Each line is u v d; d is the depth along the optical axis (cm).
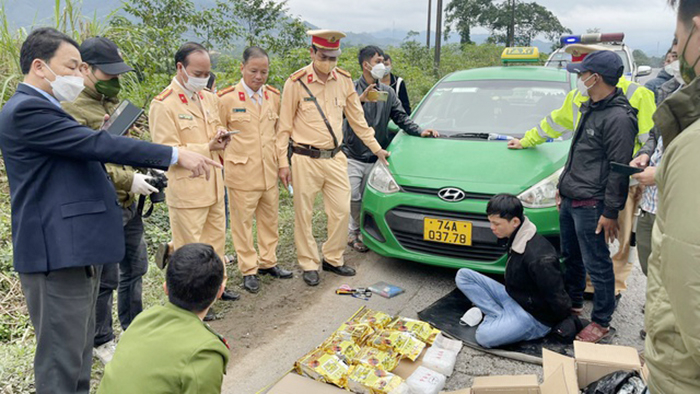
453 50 2445
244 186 371
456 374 286
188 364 165
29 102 203
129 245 294
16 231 213
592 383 241
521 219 305
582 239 301
